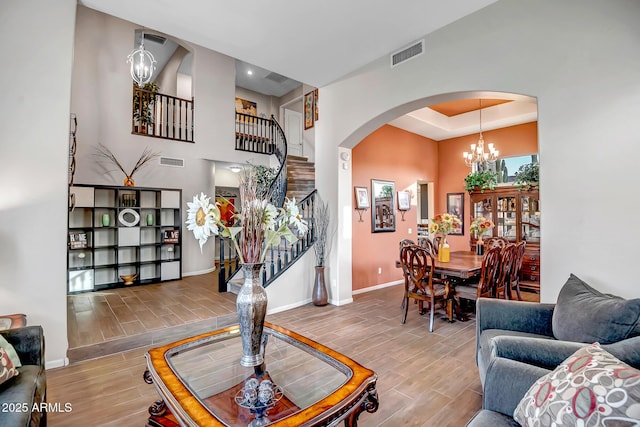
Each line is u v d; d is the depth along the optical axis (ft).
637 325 5.25
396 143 20.81
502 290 12.69
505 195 19.19
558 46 8.30
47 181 9.02
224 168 26.45
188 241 21.62
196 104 22.44
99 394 7.66
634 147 7.11
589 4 7.82
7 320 7.39
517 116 18.22
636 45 7.14
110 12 10.13
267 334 7.50
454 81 10.56
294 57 13.12
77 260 17.38
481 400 7.38
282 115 32.78
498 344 5.34
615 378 3.55
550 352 5.00
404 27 10.90
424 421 6.62
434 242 18.11
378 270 19.49
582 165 7.82
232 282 16.20
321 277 15.30
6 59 8.57
